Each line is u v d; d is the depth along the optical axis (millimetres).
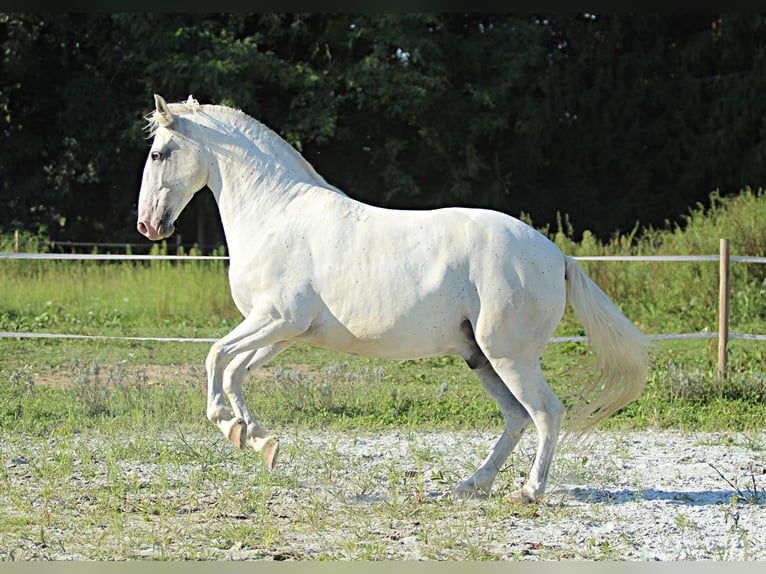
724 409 11203
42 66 29500
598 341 7348
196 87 27203
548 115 30266
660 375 12453
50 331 17500
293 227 7414
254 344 7328
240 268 7500
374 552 6152
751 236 19906
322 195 7555
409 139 30750
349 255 7207
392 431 10320
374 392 11836
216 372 7402
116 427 10086
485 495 7496
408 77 28234
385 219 7324
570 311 17719
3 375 13141
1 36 29156
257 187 7652
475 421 10734
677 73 31438
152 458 8836
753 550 6387
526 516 7078
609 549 6266
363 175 30797
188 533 6586
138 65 28688
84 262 23703
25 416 10469
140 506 7172
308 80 27844
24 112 30047
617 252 21000
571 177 32375
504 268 7074
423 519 6996
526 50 30219
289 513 7133
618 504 7535
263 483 7691
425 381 13250
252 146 7750
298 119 28109
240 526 6770
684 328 17969
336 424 10500
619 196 32375
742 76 30297
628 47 31734
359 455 9117
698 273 19828
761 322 18250
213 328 18156
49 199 29438
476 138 31141
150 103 28609
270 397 11398
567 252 20844
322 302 7270
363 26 28344
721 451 9516
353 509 7227
